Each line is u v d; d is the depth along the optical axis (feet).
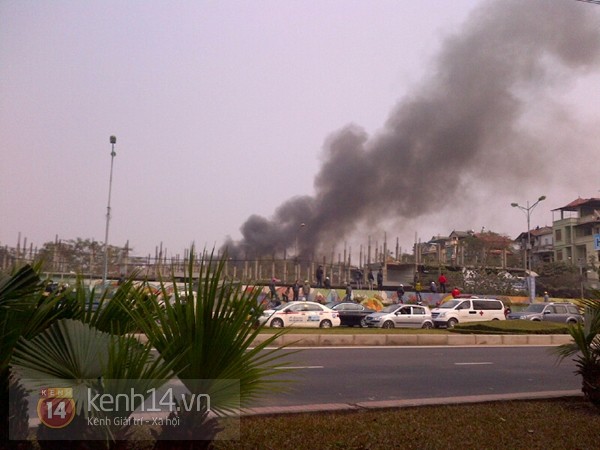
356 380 36.52
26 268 11.85
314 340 58.85
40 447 11.53
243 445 17.65
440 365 45.83
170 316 12.04
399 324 96.58
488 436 20.71
